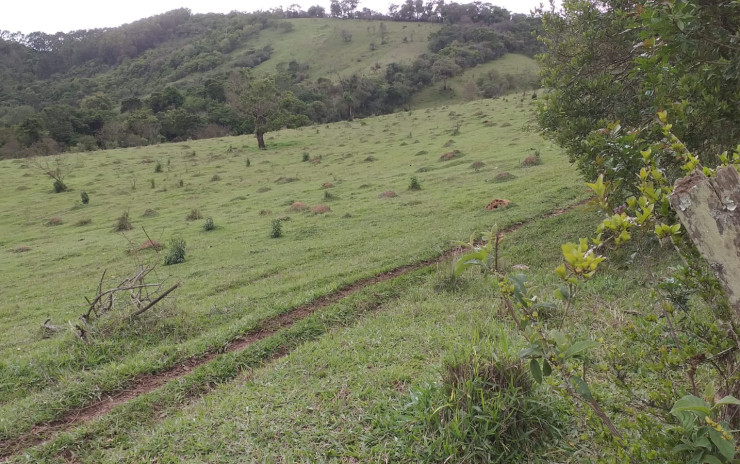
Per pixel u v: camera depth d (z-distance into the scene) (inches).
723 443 69.0
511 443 143.1
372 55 4916.3
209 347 294.2
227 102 3014.3
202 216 981.8
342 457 152.8
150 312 346.0
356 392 191.2
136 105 3287.4
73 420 230.4
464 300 305.1
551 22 432.8
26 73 5639.8
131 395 249.4
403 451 148.1
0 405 253.6
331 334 288.0
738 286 68.1
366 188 1039.0
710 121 196.1
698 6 141.3
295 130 2413.9
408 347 233.3
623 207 96.4
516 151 1127.0
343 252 546.3
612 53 384.8
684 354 86.7
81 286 573.3
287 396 198.7
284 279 460.1
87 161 1852.9
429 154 1359.5
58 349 308.8
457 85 3809.1
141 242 802.8
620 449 85.1
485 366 154.4
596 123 358.3
